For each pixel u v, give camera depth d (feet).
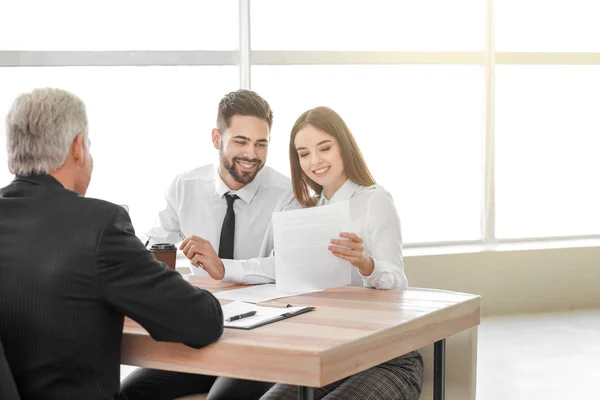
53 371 5.67
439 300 7.72
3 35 17.43
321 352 5.68
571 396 13.48
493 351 16.52
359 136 20.17
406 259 19.11
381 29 19.67
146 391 8.39
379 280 8.32
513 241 20.90
